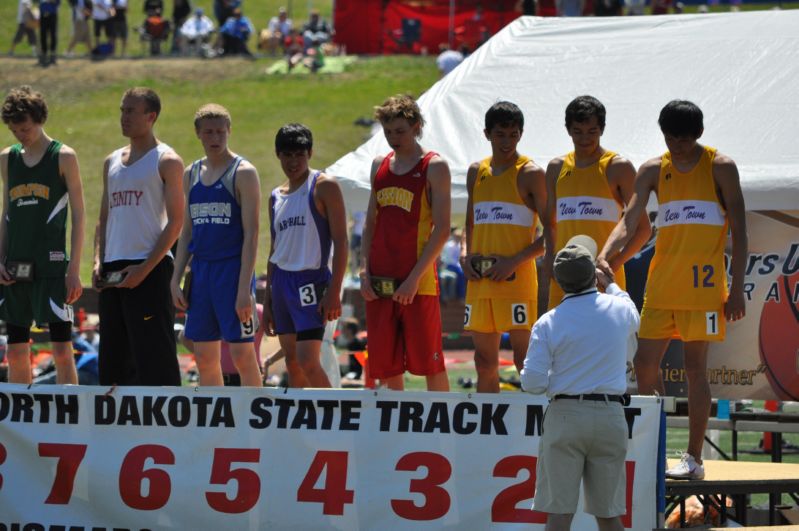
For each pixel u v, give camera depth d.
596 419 14.26
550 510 14.52
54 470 17.27
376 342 18.78
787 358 22.11
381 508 16.47
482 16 94.75
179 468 16.97
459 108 24.41
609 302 14.63
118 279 18.84
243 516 16.77
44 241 19.23
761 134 22.09
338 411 16.69
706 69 24.22
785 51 24.30
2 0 127.25
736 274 16.75
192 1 132.62
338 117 87.75
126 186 18.94
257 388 16.88
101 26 106.38
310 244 18.95
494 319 19.23
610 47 25.80
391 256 18.61
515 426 16.27
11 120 19.02
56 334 19.36
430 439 16.44
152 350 19.02
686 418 22.30
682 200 17.05
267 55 107.31
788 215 22.00
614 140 22.61
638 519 15.83
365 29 103.19
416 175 18.45
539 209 19.11
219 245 18.55
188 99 94.75
